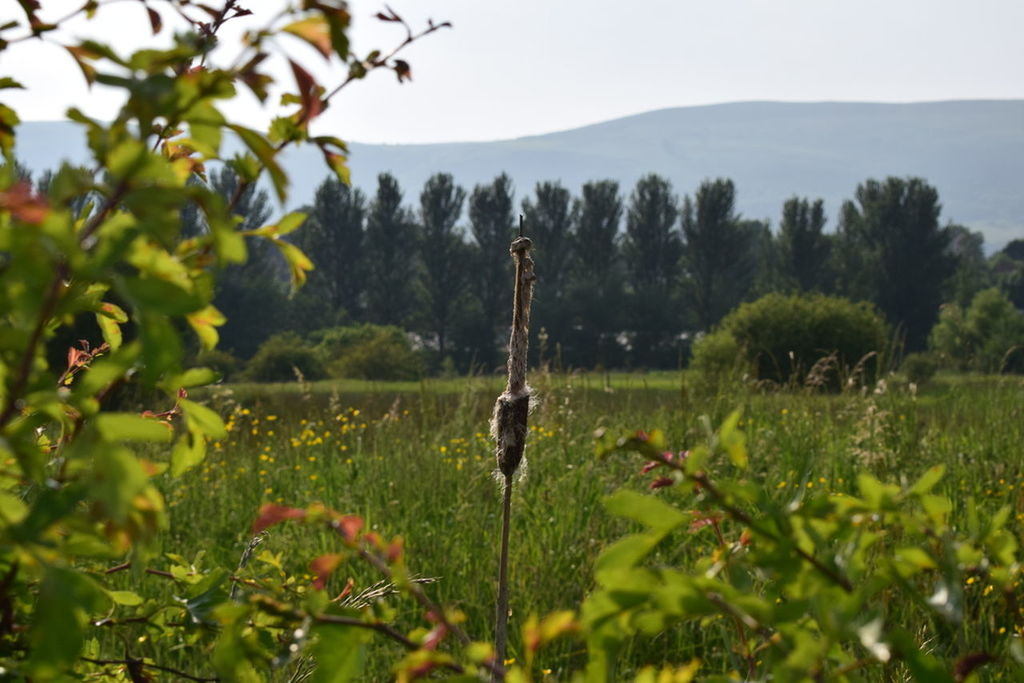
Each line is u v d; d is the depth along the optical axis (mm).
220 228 1128
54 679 1491
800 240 77188
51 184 1081
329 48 1230
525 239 2373
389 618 1456
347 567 5090
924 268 75062
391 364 48594
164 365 1085
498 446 2385
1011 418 8781
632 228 80625
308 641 1463
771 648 1236
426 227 73062
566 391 9367
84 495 1168
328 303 75000
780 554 1208
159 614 1791
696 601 1152
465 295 74188
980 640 3863
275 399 19078
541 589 4953
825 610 1116
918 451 7555
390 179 74875
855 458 7457
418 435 8766
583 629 1173
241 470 8039
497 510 6246
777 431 8406
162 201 1083
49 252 1028
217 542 6312
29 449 1196
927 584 3387
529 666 1177
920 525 1262
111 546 1316
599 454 1266
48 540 1152
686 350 74625
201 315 1378
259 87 1227
